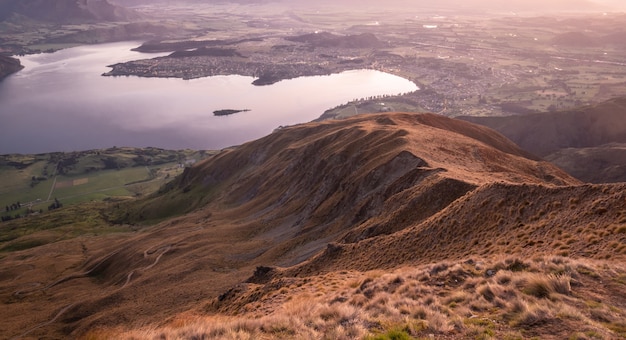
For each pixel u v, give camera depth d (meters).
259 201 125.88
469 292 19.83
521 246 28.09
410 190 56.28
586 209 27.88
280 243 81.56
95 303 82.81
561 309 15.51
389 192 64.12
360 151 93.56
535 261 21.84
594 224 25.86
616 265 19.66
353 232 55.56
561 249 24.91
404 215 50.62
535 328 14.84
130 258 112.31
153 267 96.12
